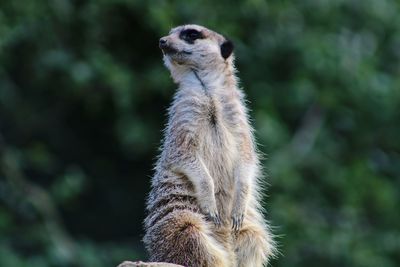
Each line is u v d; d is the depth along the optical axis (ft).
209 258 30.55
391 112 57.57
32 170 60.03
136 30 56.08
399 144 59.57
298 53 55.42
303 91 55.16
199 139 31.71
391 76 58.80
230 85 32.58
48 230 53.62
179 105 32.01
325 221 55.06
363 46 59.11
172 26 50.11
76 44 54.44
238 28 54.13
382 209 57.26
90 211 61.05
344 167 57.21
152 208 31.83
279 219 52.65
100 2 52.85
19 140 59.82
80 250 53.01
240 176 31.68
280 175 52.65
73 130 60.64
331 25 57.72
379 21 58.59
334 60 55.31
